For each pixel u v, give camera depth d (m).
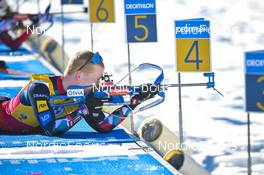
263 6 56.72
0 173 15.41
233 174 20.70
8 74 25.95
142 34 19.42
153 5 19.34
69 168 15.82
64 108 18.23
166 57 38.12
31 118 18.23
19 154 16.72
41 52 30.69
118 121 18.48
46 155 16.64
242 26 49.78
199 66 17.56
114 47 40.62
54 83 18.06
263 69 14.31
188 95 30.28
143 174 15.50
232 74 36.09
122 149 17.23
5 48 31.92
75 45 40.72
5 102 18.56
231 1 59.00
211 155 22.30
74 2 30.53
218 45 43.81
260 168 21.16
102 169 15.76
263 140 24.11
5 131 18.44
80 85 18.00
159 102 18.38
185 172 16.94
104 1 23.61
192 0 59.47
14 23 30.69
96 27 46.06
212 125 26.22
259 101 14.37
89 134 18.41
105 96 18.17
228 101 30.12
